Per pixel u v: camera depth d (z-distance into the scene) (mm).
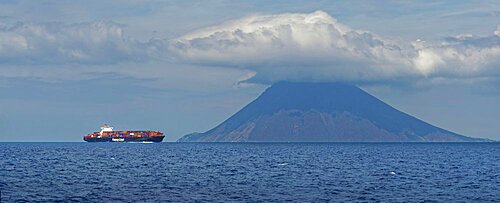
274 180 118938
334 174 135625
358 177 126812
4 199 86750
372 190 100125
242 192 96688
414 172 142250
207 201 85312
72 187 103938
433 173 138750
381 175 132500
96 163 181375
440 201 86688
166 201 85188
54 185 107375
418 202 85438
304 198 89188
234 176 129250
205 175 132125
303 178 124000
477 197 91375
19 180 117438
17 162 185375
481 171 145625
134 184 109812
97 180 118312
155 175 131875
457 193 96312
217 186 106312
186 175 132000
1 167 157875
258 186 106500
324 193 95688
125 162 188000
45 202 83750
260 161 198875
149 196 90875
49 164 174375
